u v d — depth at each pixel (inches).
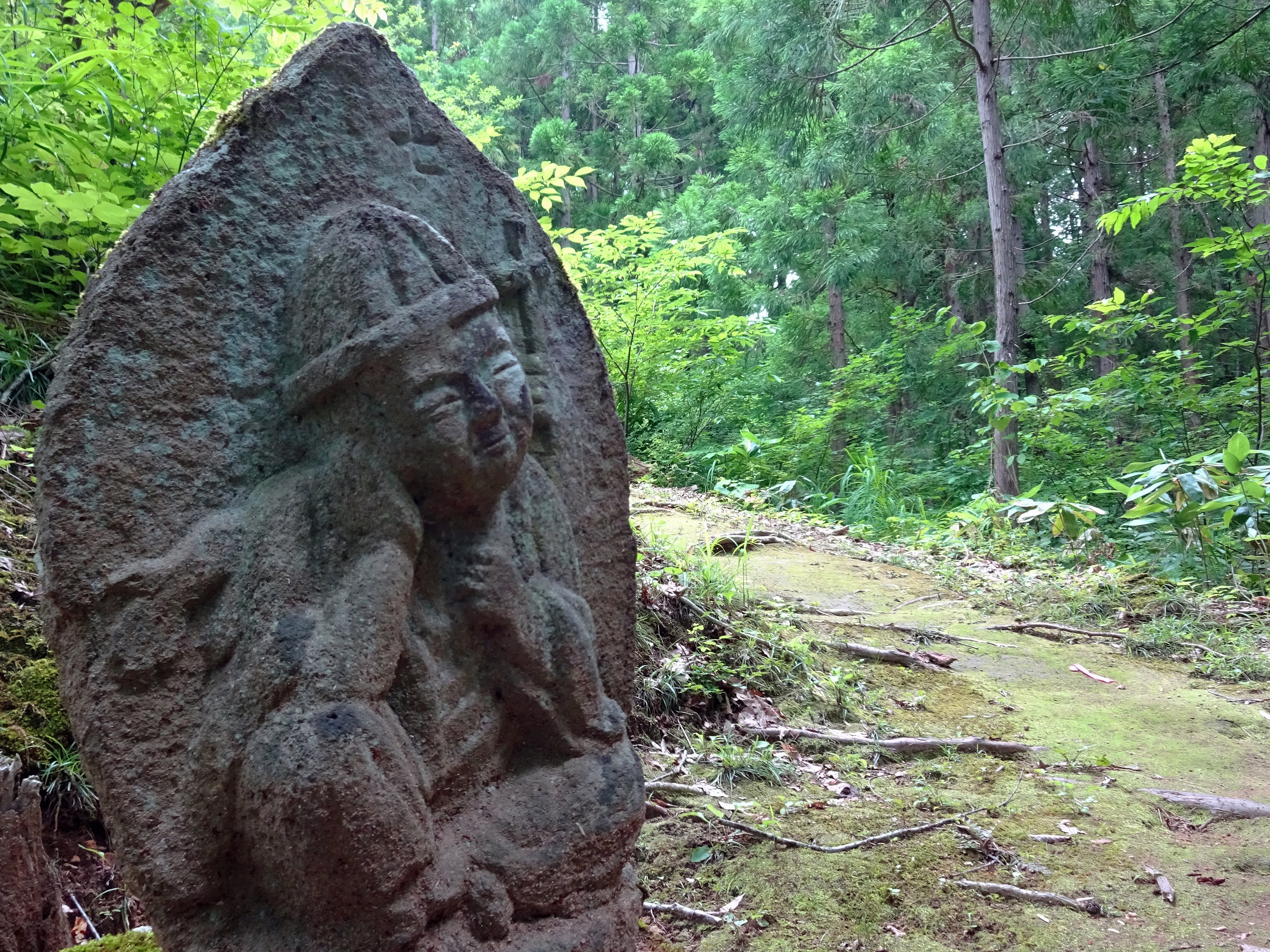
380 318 64.9
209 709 61.1
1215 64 388.8
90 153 151.9
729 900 99.0
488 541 71.4
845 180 484.1
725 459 389.1
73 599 59.6
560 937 67.3
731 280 532.7
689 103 815.1
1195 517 242.8
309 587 63.6
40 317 168.6
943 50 445.7
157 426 63.8
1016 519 301.4
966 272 481.4
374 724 59.7
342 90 75.6
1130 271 541.3
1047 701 163.2
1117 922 95.7
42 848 81.4
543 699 72.6
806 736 138.3
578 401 89.1
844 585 226.5
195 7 169.3
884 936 92.9
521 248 84.0
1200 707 163.0
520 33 763.4
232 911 61.7
